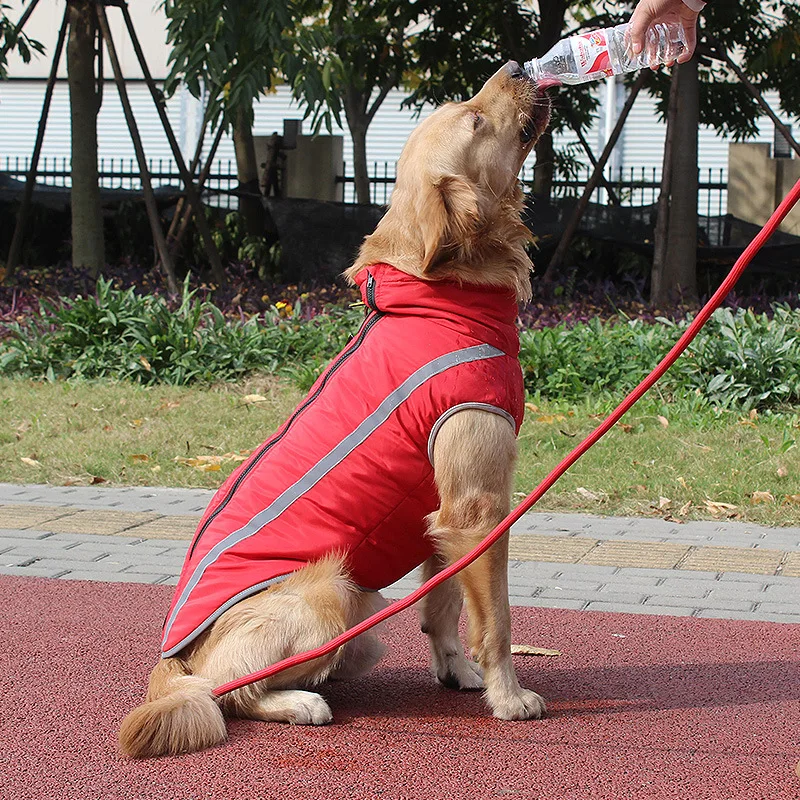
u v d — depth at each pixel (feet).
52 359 33.68
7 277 46.01
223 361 32.86
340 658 11.89
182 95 91.61
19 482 23.12
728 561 17.25
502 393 11.03
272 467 11.35
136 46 43.57
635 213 46.70
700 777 9.82
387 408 10.98
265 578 10.89
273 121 93.30
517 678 12.67
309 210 48.29
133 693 12.17
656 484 21.29
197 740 10.40
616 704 11.77
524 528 19.30
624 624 14.56
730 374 28.37
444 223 11.03
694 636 14.06
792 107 53.72
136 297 36.06
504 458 11.00
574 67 12.50
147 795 9.52
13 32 47.09
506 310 11.59
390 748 10.52
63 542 18.71
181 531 19.40
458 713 11.55
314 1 52.54
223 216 52.54
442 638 12.38
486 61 55.26
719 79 57.11
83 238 44.01
